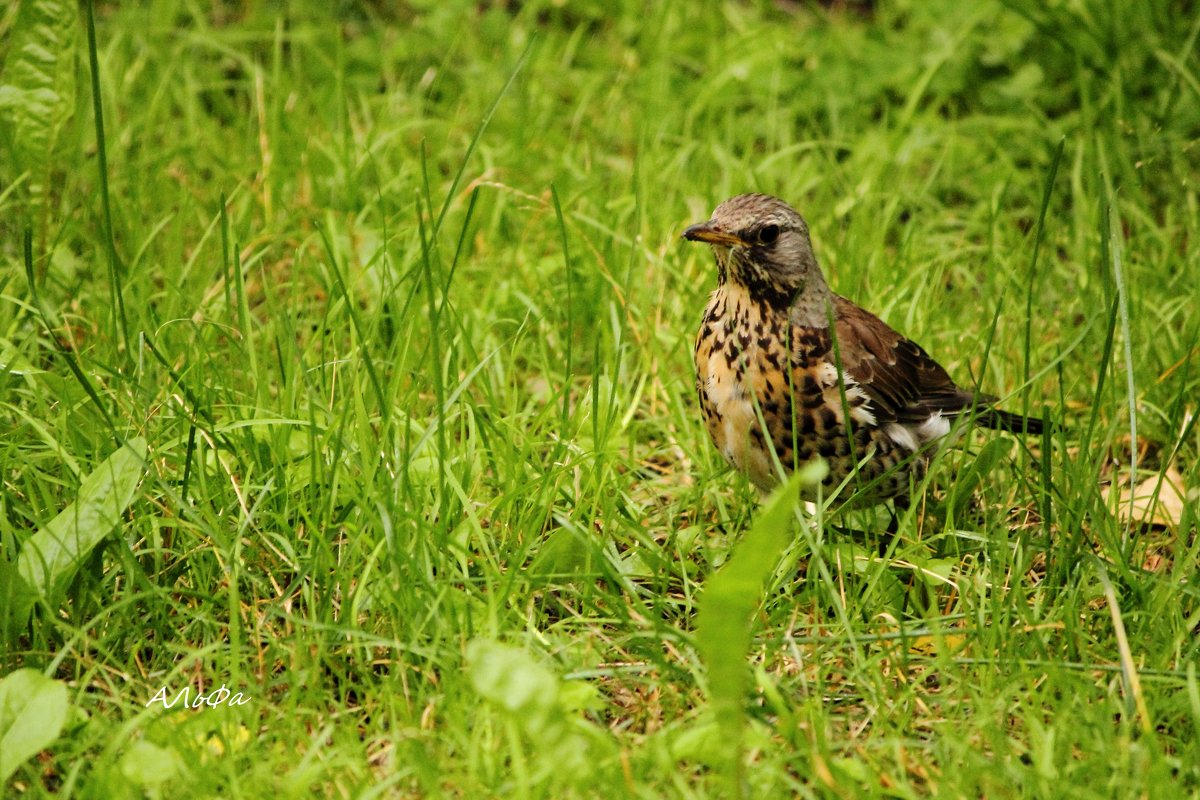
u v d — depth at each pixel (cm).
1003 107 1548
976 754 733
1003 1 1475
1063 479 981
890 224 1388
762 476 1010
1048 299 1325
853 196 1382
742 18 1703
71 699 808
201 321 1113
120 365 1101
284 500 930
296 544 910
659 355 1177
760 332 980
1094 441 1125
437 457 966
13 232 1308
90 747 767
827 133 1566
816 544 870
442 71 1577
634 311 1210
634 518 994
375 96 1582
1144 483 1102
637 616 880
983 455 1008
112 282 1038
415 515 876
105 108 1430
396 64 1656
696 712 798
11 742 723
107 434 952
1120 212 1397
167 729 747
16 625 823
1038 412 1171
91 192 1322
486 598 870
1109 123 1466
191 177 1409
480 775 723
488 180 1345
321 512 909
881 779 738
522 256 1309
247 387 1064
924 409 1030
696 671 799
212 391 1017
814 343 981
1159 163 1426
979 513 1047
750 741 721
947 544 974
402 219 1335
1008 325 1238
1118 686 825
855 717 822
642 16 1733
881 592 916
